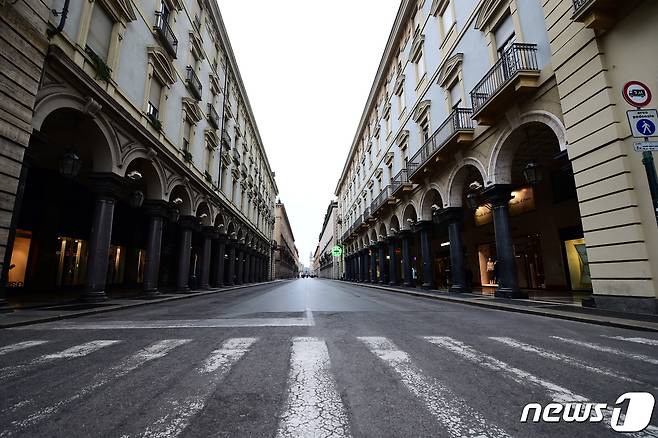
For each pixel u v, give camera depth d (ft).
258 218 129.90
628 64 22.36
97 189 33.30
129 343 15.71
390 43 79.71
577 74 25.72
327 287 87.66
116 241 57.98
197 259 81.30
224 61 83.51
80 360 12.75
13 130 23.11
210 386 9.87
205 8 68.33
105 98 31.94
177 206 50.83
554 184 47.37
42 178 43.83
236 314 26.89
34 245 44.24
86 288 32.09
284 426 7.34
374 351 13.91
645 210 21.40
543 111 29.78
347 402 8.64
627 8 22.20
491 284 61.57
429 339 16.31
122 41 37.19
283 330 19.06
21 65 23.71
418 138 63.05
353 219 140.26
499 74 35.32
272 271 175.01
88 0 31.91
